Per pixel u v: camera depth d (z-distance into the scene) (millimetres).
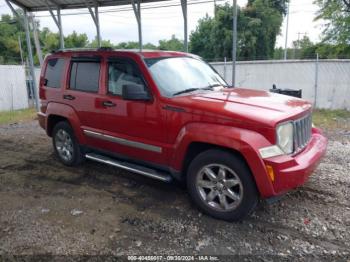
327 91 13070
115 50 4508
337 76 12766
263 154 3143
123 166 4504
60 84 5312
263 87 14305
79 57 5016
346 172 4898
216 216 3617
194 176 3711
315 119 10047
